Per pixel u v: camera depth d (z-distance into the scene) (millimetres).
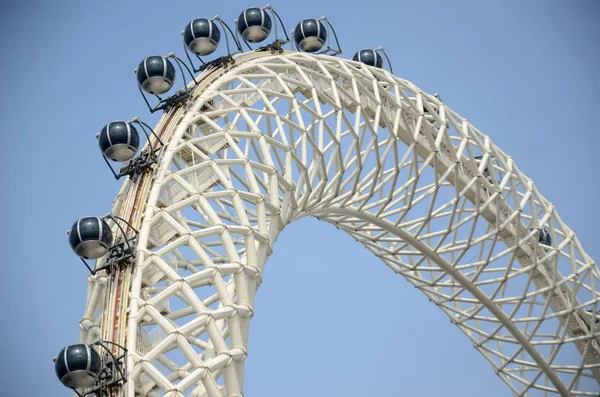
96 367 33125
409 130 52625
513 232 64312
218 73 49562
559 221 63094
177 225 38531
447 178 61781
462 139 56875
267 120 49531
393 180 52219
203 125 47188
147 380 37750
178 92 46750
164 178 40875
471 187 61125
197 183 44219
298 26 55312
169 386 33531
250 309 37969
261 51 53969
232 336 36969
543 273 65000
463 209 60781
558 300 66750
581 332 68188
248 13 52000
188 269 44656
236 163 42312
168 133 44344
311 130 49625
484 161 57125
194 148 42562
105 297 37906
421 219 57281
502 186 57656
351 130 48656
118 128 40031
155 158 42188
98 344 33844
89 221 36625
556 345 65188
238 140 45750
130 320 35250
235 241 47406
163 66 44062
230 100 46125
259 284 40125
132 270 37688
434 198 55406
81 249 36719
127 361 34094
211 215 39250
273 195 42562
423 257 60156
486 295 62156
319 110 48156
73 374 32625
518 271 60656
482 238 58656
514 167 61125
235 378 35781
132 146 40344
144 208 40312
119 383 34000
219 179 42688
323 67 52031
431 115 56688
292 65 51219
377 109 50500
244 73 50906
